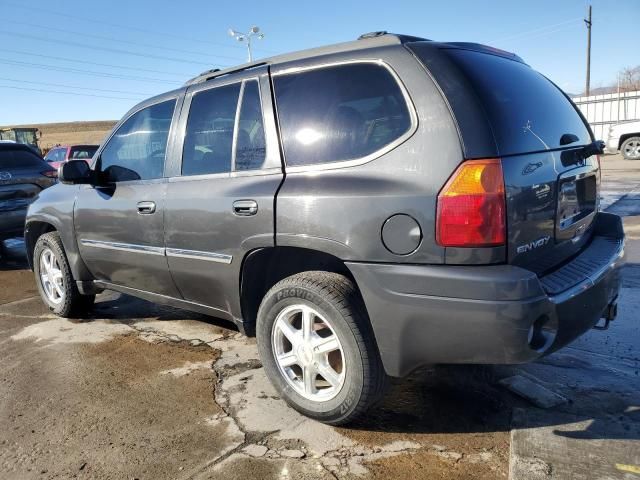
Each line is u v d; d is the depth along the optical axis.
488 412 3.00
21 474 2.59
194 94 3.65
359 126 2.73
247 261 3.13
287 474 2.52
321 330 2.95
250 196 3.03
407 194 2.45
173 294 3.86
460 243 2.36
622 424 2.79
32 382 3.60
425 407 3.07
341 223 2.62
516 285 2.29
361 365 2.66
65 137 62.38
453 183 2.37
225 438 2.83
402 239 2.46
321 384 3.04
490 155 2.37
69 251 4.62
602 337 4.00
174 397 3.31
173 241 3.59
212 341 4.25
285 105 3.06
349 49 2.90
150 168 3.89
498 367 3.53
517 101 2.74
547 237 2.70
